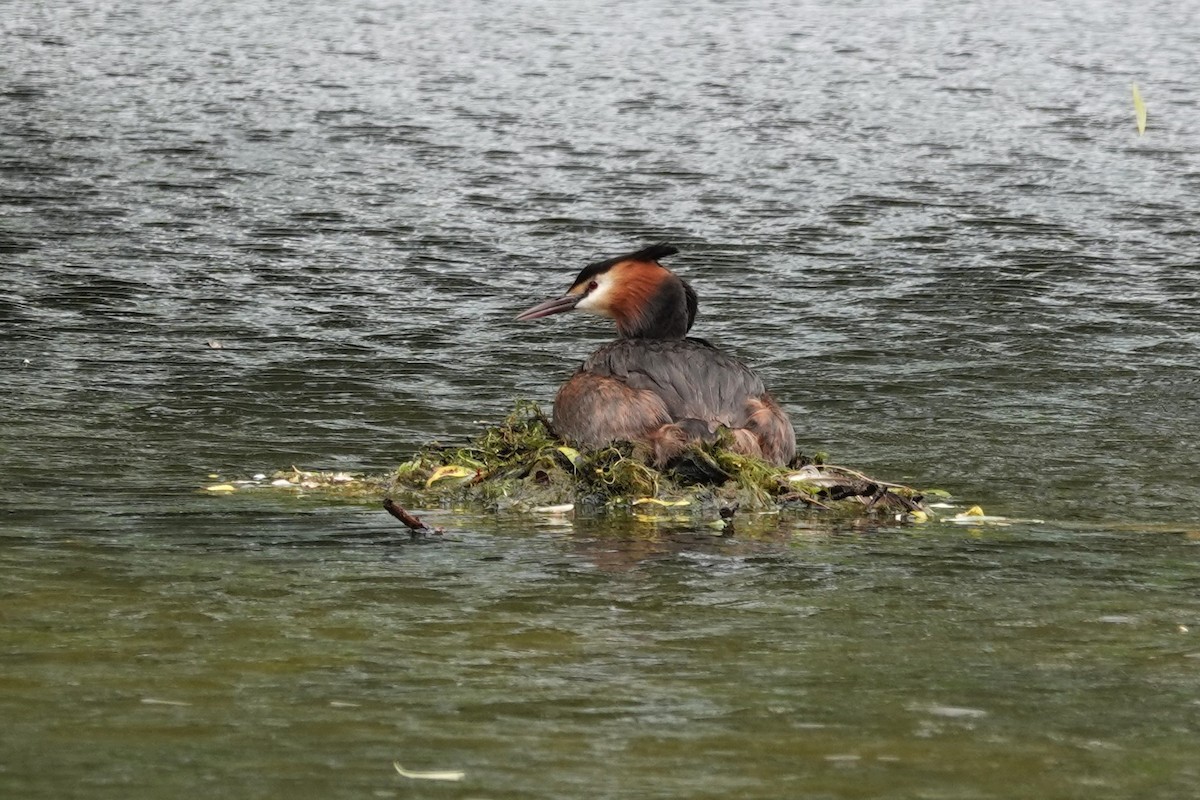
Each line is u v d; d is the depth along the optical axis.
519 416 13.05
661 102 34.22
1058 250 22.27
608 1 53.06
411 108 32.97
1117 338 17.98
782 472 11.91
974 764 6.78
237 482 12.16
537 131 30.75
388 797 6.37
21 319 18.05
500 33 45.41
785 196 25.64
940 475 12.82
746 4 52.94
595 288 13.23
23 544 10.08
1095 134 31.48
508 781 6.53
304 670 7.81
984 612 8.96
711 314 18.88
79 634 8.29
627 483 11.61
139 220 23.27
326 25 46.72
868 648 8.27
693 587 9.39
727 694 7.56
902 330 18.23
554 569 9.75
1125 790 6.53
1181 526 11.18
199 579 9.37
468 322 18.62
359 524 10.88
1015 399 15.54
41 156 27.33
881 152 29.38
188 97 33.78
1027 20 49.97
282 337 17.70
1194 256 22.09
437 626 8.54
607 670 7.87
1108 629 8.65
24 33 43.28
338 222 23.53
